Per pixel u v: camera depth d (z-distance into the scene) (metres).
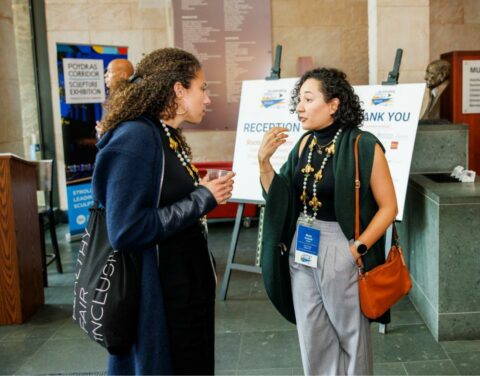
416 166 3.89
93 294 1.58
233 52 6.61
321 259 2.02
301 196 2.09
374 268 2.01
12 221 3.56
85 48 5.83
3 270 3.61
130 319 1.57
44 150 6.70
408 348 3.08
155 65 1.67
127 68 4.15
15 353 3.22
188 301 1.66
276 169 3.65
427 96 5.00
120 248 1.52
